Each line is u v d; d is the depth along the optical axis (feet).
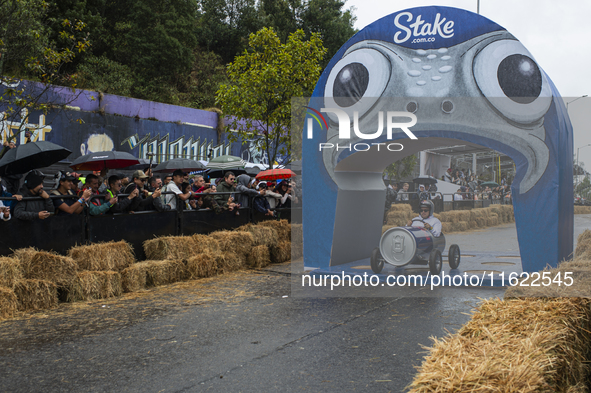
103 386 10.98
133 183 24.94
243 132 39.65
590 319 11.09
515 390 6.61
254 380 11.35
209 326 15.96
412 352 13.26
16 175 21.62
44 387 10.93
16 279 17.30
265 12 120.88
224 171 39.42
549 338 8.46
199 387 10.94
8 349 13.55
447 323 16.11
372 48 25.63
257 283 23.48
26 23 38.37
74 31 70.23
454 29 23.82
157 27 85.92
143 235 24.59
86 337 14.69
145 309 18.22
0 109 44.11
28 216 18.80
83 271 19.93
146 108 60.08
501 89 22.79
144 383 11.17
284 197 36.01
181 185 29.84
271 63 37.22
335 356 13.01
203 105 92.73
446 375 7.14
